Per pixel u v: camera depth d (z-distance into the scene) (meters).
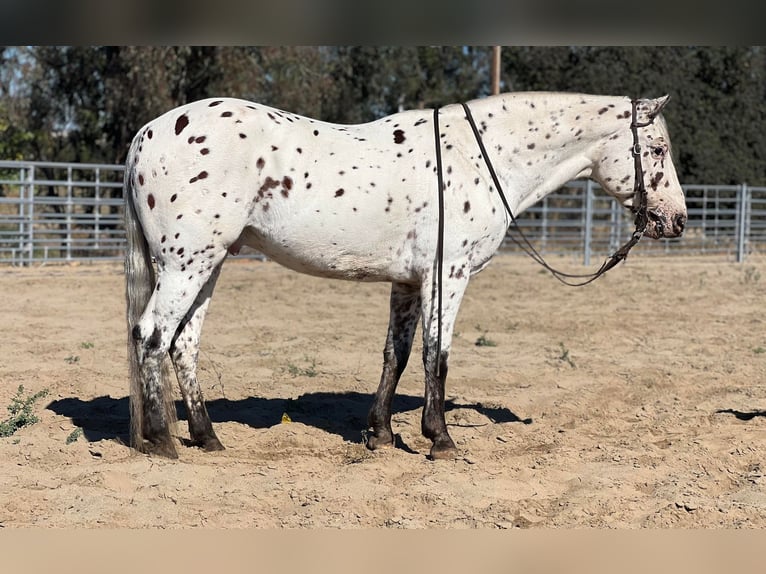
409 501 4.71
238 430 6.16
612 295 14.63
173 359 5.55
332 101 29.41
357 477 5.05
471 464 5.39
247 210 5.15
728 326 11.61
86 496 4.61
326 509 4.55
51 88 25.53
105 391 7.26
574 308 13.11
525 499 4.79
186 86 23.78
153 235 5.13
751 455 5.64
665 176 5.77
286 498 4.73
